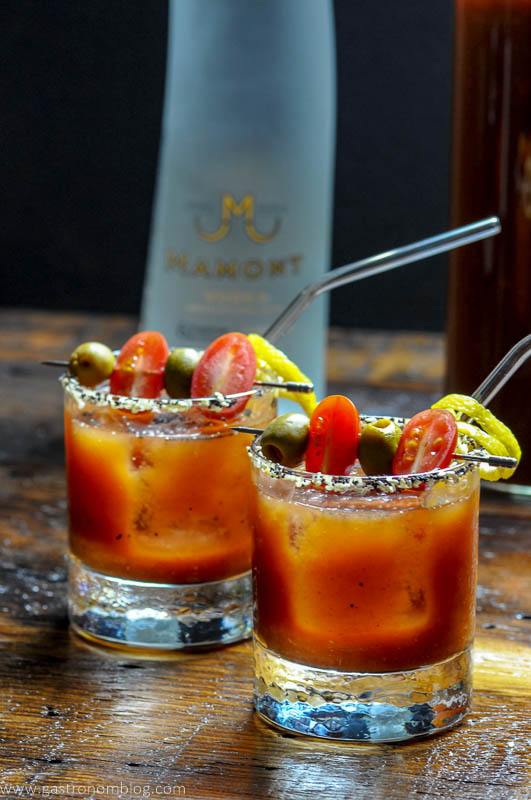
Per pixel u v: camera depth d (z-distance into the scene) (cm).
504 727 72
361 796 67
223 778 68
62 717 73
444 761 70
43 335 139
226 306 107
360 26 160
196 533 78
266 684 72
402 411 111
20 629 81
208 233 107
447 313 101
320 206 108
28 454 106
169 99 108
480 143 96
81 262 178
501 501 98
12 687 76
